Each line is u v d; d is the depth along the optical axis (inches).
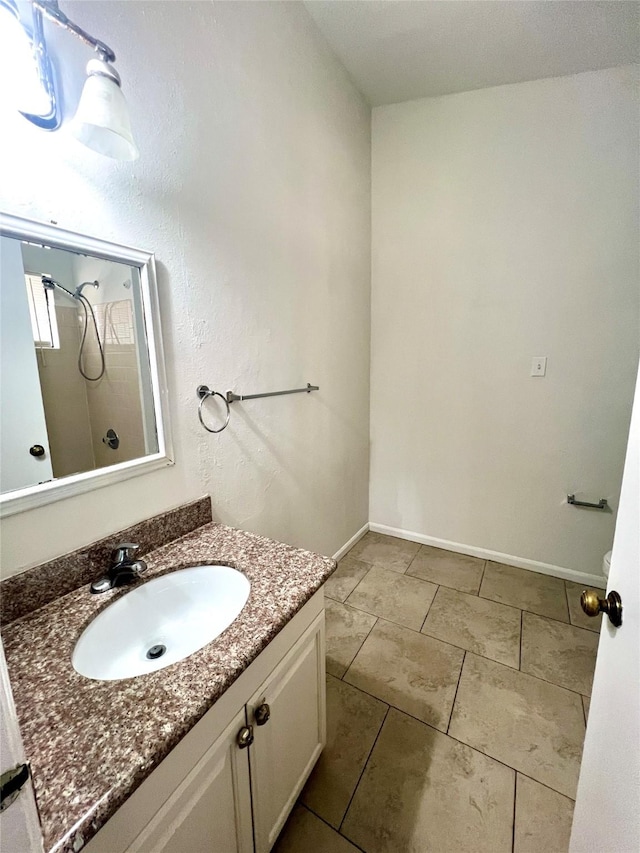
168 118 42.0
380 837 40.1
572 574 85.4
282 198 61.6
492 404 88.0
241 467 57.9
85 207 35.1
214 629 37.6
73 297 35.5
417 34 65.7
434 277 89.2
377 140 89.4
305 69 63.6
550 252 77.2
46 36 30.4
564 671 60.6
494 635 68.6
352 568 90.6
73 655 29.7
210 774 27.5
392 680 59.1
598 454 79.6
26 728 22.9
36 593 33.6
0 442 31.6
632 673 21.5
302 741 40.8
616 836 21.8
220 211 50.0
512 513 90.0
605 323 74.9
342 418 88.8
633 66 66.3
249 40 51.9
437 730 51.3
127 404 41.0
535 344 81.4
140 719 23.4
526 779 45.2
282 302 64.0
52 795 19.3
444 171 84.0
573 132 71.9
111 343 39.1
